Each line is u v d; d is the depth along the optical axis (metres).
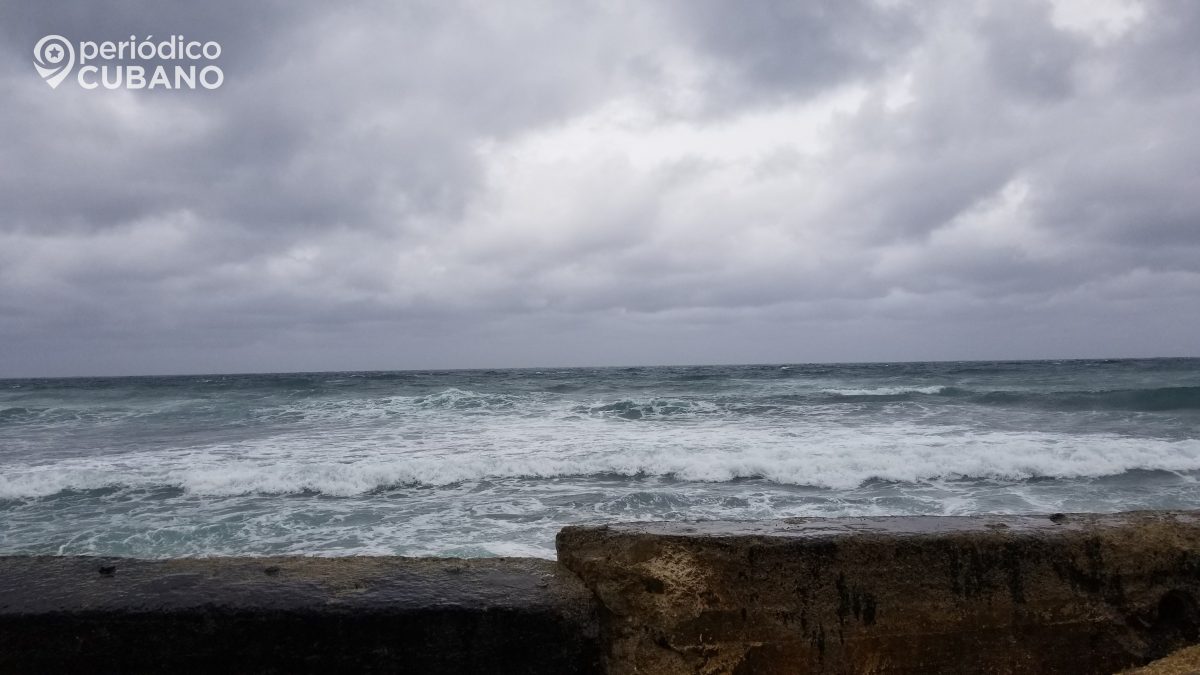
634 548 2.36
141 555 7.55
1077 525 2.58
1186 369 42.91
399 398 24.25
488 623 2.06
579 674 2.13
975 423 17.48
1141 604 2.45
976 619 2.35
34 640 1.94
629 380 37.31
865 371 48.94
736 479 11.16
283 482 10.73
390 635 2.02
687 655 2.22
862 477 11.07
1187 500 9.73
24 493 10.29
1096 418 18.23
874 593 2.32
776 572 2.30
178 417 20.70
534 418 19.52
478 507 9.37
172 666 1.97
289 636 1.99
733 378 38.22
